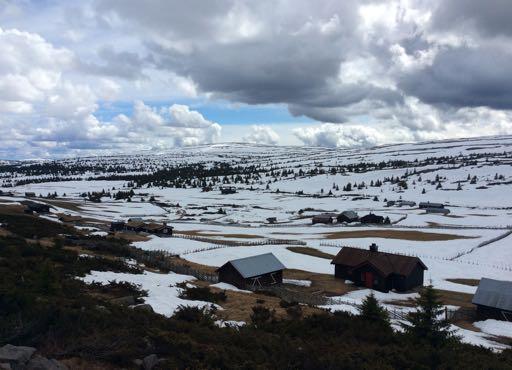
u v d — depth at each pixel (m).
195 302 27.86
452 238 90.88
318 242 84.25
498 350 24.52
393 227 111.31
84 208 164.25
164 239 82.56
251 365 12.36
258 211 164.00
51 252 35.25
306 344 15.59
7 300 13.95
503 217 130.38
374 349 15.67
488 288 41.62
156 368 11.53
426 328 19.59
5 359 9.77
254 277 45.41
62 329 12.52
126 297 23.58
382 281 50.72
